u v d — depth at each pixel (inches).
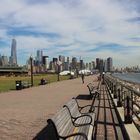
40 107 696.4
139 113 453.7
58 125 244.8
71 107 343.9
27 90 1401.3
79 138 265.9
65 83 2244.1
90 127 305.9
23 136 375.6
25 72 7190.0
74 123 323.3
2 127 438.6
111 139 341.1
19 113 593.3
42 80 2022.6
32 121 490.6
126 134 350.0
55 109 655.8
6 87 1683.1
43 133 391.5
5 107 701.9
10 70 7052.2
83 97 967.0
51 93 1182.3
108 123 440.8
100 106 671.1
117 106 587.2
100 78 2554.1
